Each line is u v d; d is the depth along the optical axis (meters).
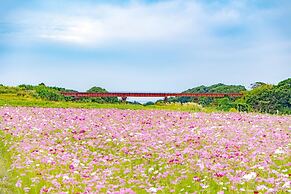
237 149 14.46
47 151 14.70
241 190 10.11
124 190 9.95
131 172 12.44
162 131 18.73
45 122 21.20
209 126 20.08
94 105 32.84
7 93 39.94
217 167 11.88
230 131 18.25
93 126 20.12
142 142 16.38
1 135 18.09
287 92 51.75
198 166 12.22
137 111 27.67
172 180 11.47
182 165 12.84
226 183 10.82
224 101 46.44
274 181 10.54
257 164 12.38
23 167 12.52
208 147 14.86
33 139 17.08
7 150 15.36
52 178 11.45
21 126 19.88
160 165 13.23
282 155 13.52
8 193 10.71
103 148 16.16
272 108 50.25
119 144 16.52
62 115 24.28
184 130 18.77
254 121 22.31
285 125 20.67
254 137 16.42
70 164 12.97
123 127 20.02
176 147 15.47
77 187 10.71
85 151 15.32
